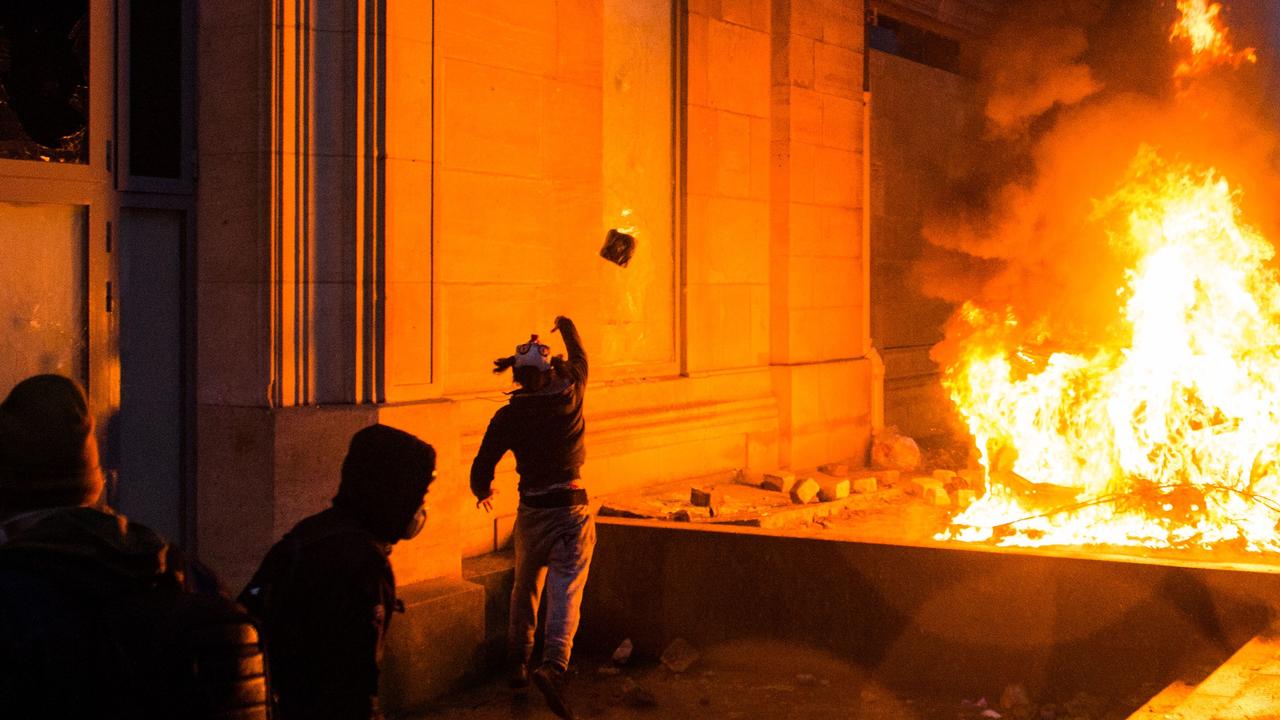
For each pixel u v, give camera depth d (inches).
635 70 348.8
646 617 276.2
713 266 379.2
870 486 383.6
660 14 358.3
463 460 276.1
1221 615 229.8
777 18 404.8
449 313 275.3
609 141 339.6
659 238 360.5
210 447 240.8
